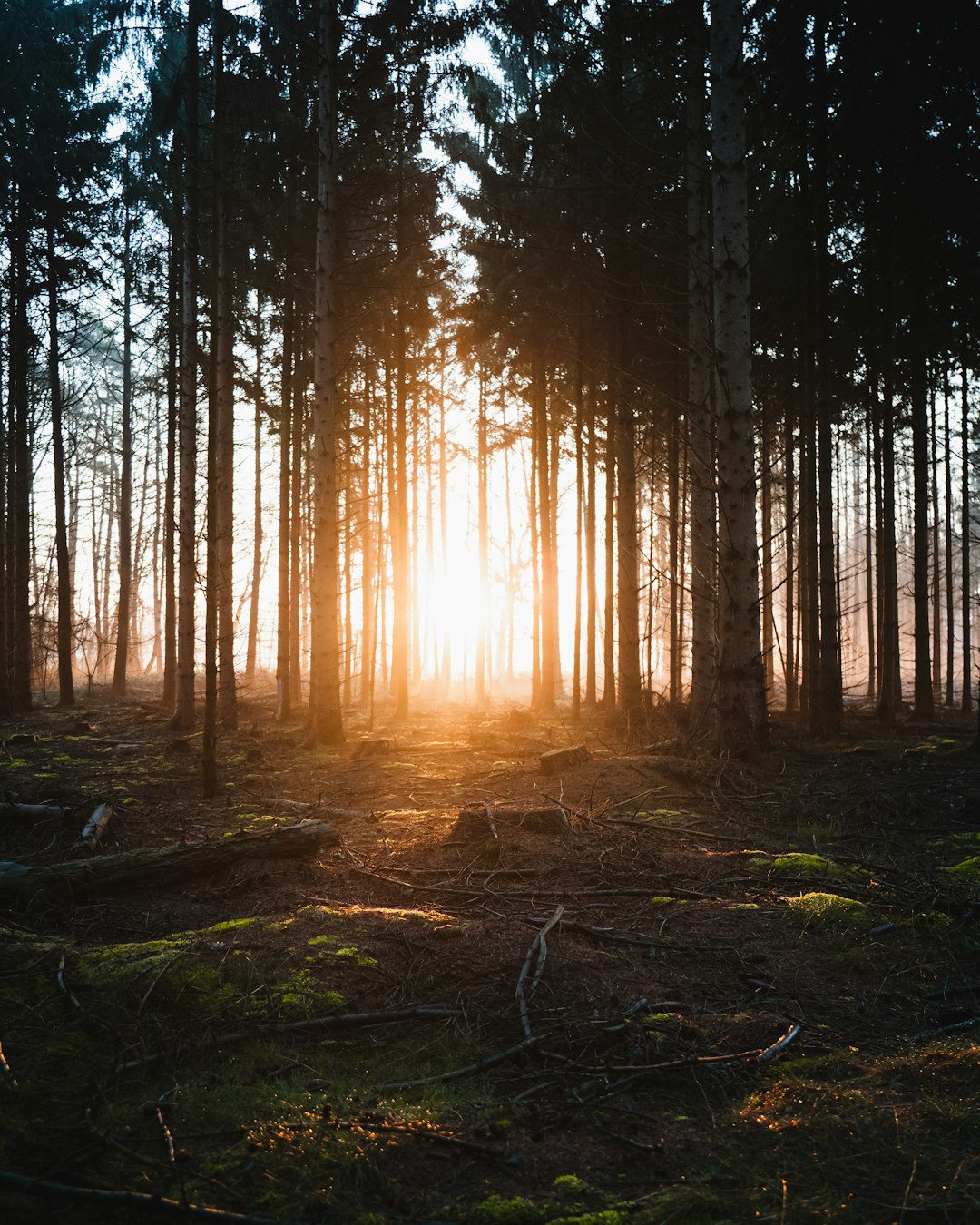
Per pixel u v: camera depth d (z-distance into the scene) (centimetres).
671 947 460
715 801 814
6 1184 248
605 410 1833
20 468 2017
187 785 998
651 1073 327
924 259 1385
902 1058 338
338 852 646
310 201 1725
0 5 1825
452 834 679
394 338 1919
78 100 1912
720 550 1006
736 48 960
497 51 1466
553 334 1895
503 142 1619
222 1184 257
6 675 1930
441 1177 264
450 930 459
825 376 1392
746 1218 241
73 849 656
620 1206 247
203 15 1266
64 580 2191
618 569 1627
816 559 1522
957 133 1255
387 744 1244
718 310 973
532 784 920
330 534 1423
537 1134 287
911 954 455
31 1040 351
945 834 719
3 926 481
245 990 392
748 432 980
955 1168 264
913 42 1224
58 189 1917
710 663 1277
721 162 962
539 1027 364
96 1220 239
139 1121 293
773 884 576
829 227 1430
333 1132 285
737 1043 355
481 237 1859
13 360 1967
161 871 564
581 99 1418
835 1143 279
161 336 2045
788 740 1284
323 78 1435
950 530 2272
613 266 1588
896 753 1153
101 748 1348
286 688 1859
